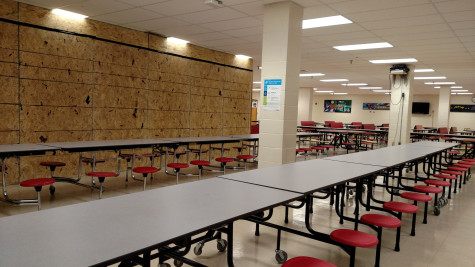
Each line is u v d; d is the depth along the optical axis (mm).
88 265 1210
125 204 2018
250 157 6332
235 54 9453
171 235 1517
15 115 5352
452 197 5793
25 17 5359
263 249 3279
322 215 4453
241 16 5730
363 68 11266
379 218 2924
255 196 2268
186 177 6535
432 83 15000
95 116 6406
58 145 4594
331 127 13781
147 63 7234
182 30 6879
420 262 3135
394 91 10422
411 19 5477
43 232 1522
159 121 7594
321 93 24219
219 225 1711
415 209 3283
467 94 20891
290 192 2410
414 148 6145
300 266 1877
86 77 6223
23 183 3766
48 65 5691
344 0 4695
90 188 5379
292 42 5051
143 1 5086
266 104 5273
